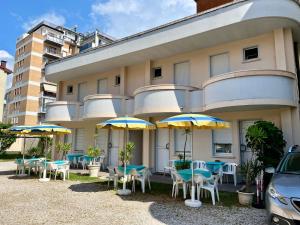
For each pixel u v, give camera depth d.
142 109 12.69
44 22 49.03
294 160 5.91
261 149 8.23
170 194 8.80
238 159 11.26
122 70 16.39
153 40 12.96
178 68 14.12
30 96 43.59
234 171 10.41
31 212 6.49
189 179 7.85
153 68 15.16
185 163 9.82
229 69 12.12
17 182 11.28
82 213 6.41
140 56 14.46
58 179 12.21
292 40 10.79
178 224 5.58
